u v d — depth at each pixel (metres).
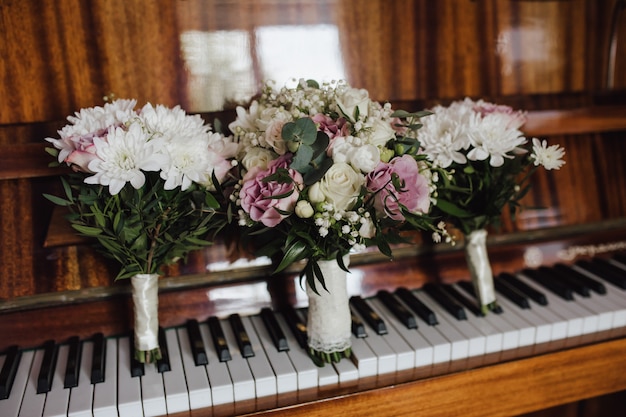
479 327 1.22
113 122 1.01
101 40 1.20
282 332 1.17
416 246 1.39
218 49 1.27
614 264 1.50
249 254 1.26
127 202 0.99
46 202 1.18
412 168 1.00
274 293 1.28
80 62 1.20
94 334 1.19
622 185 1.54
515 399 1.20
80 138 0.97
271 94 1.12
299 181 0.97
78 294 1.18
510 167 1.20
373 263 1.36
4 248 1.15
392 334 1.20
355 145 0.99
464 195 1.23
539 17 1.48
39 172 1.15
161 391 1.03
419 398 1.12
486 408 1.18
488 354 1.19
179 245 1.09
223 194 1.08
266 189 0.97
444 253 1.41
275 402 1.05
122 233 1.01
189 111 1.27
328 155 1.00
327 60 1.33
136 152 0.94
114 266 1.20
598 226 1.52
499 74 1.47
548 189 1.48
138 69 1.23
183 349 1.15
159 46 1.23
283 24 1.30
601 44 1.54
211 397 1.04
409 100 1.40
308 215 0.96
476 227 1.25
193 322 1.22
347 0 1.33
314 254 1.01
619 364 1.26
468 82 1.45
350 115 1.02
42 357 1.12
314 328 1.11
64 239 1.16
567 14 1.50
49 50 1.18
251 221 1.02
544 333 1.22
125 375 1.08
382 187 0.97
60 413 0.97
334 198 0.97
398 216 0.99
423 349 1.14
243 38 1.28
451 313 1.27
